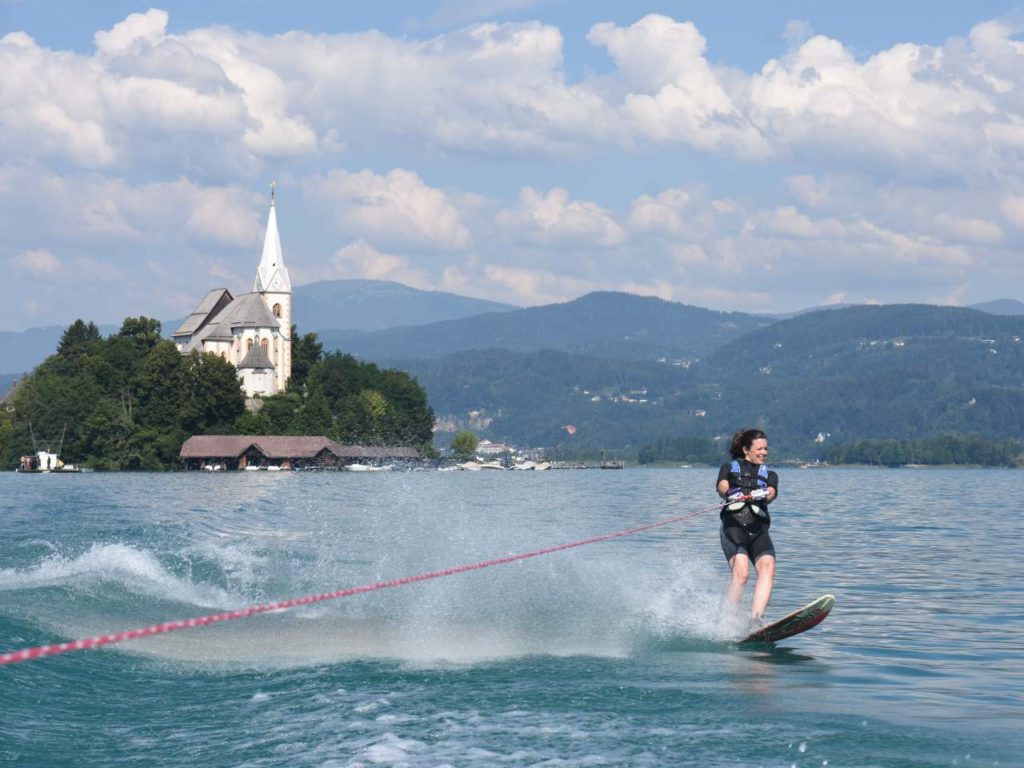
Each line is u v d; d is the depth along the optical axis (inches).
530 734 317.1
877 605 659.4
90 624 504.1
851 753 302.2
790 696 382.3
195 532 1108.5
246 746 307.3
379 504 1881.2
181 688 388.5
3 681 375.9
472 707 350.6
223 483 3511.3
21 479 4116.6
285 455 6077.8
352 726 326.0
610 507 2016.5
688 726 329.4
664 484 4384.8
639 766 286.8
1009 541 1188.5
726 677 417.4
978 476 7785.4
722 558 919.7
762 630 506.0
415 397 7736.2
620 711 347.6
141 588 617.3
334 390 7258.9
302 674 410.6
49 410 5969.5
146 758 297.4
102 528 1164.5
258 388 7165.4
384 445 7190.0
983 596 704.4
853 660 471.5
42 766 288.8
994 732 331.6
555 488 3481.8
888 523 1549.0
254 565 751.7
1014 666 463.5
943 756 300.8
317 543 963.3
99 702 363.9
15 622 478.3
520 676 406.9
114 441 5871.1
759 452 551.2
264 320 7450.8
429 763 287.4
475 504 2004.2
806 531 1368.1
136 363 6505.9
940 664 466.3
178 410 6038.4
